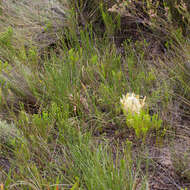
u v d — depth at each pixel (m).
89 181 1.89
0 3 3.91
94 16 3.67
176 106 2.61
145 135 2.29
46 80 2.86
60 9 3.80
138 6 3.47
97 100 2.67
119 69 3.06
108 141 2.39
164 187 2.02
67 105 2.53
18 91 2.82
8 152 2.34
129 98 2.38
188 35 3.15
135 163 2.18
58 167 2.17
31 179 2.00
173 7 3.30
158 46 3.29
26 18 3.81
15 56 3.19
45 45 3.55
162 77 2.83
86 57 3.19
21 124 2.42
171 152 2.19
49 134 2.45
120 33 3.53
